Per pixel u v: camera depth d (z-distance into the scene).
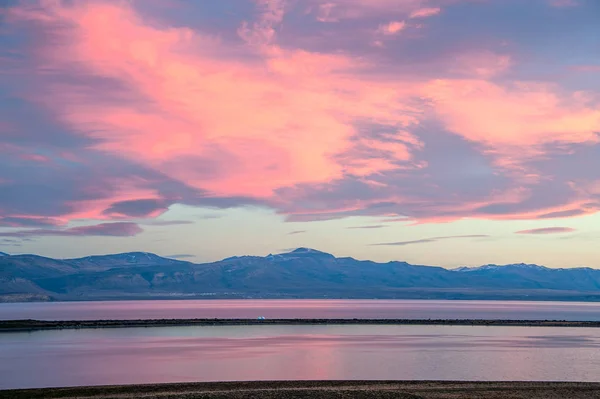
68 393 60.50
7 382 73.56
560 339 137.25
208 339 136.75
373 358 97.19
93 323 186.88
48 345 121.88
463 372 81.62
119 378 76.38
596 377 77.69
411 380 68.88
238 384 65.56
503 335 148.88
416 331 163.00
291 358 97.25
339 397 58.38
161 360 95.12
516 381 69.06
